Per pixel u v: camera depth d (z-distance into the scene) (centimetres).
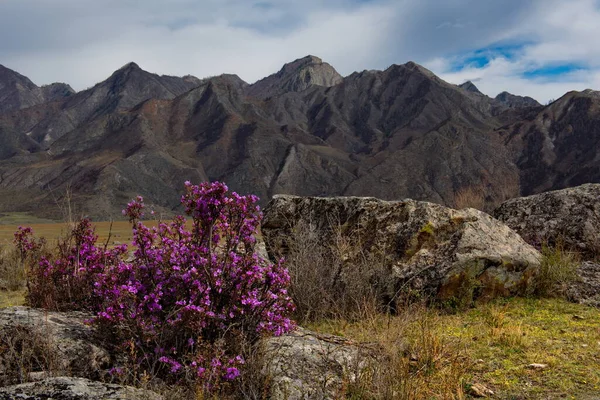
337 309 655
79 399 329
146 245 488
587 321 611
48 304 555
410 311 584
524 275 738
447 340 531
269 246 852
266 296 457
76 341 426
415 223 741
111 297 458
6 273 981
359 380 397
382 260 714
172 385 404
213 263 454
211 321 435
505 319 626
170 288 454
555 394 400
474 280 687
